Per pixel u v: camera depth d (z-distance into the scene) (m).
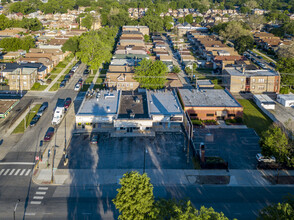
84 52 122.62
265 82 107.00
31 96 97.88
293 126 71.94
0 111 81.88
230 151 66.81
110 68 115.25
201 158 59.78
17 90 102.88
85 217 46.56
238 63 129.25
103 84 106.44
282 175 58.44
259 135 74.81
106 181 55.69
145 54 142.88
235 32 180.12
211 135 73.94
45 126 77.12
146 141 70.25
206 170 59.56
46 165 60.34
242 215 47.16
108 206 49.19
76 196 51.56
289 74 106.19
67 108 87.94
